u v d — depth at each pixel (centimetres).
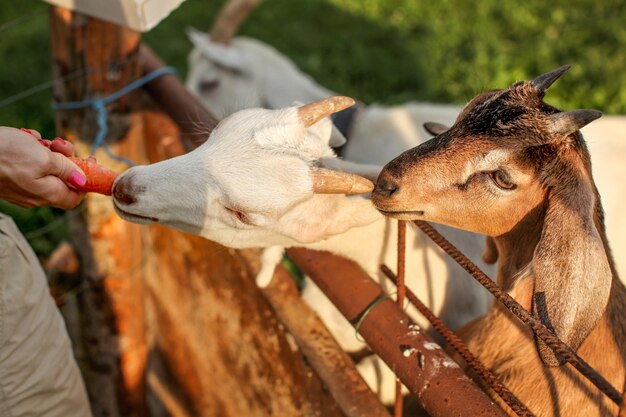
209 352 387
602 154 455
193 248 371
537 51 752
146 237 421
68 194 240
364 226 290
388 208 259
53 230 491
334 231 271
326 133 274
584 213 233
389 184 257
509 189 250
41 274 282
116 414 436
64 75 354
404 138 457
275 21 859
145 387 439
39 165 228
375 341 259
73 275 400
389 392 324
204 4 909
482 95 266
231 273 343
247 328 343
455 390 230
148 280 433
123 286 397
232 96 604
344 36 830
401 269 264
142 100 395
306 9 882
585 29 807
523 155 246
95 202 370
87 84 351
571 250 228
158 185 256
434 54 778
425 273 313
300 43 820
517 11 844
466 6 864
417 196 255
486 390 271
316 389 293
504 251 275
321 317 328
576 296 225
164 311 425
